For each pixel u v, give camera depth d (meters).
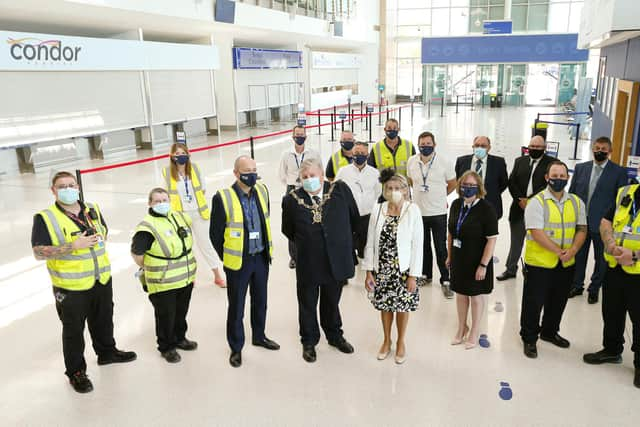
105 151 14.43
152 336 4.47
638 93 7.01
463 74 31.73
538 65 29.69
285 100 23.33
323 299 4.07
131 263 6.27
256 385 3.70
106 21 13.18
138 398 3.57
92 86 13.27
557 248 3.78
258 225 3.91
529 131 18.28
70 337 3.60
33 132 11.72
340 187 3.88
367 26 30.80
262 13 17.92
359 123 22.38
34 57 11.33
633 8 5.58
